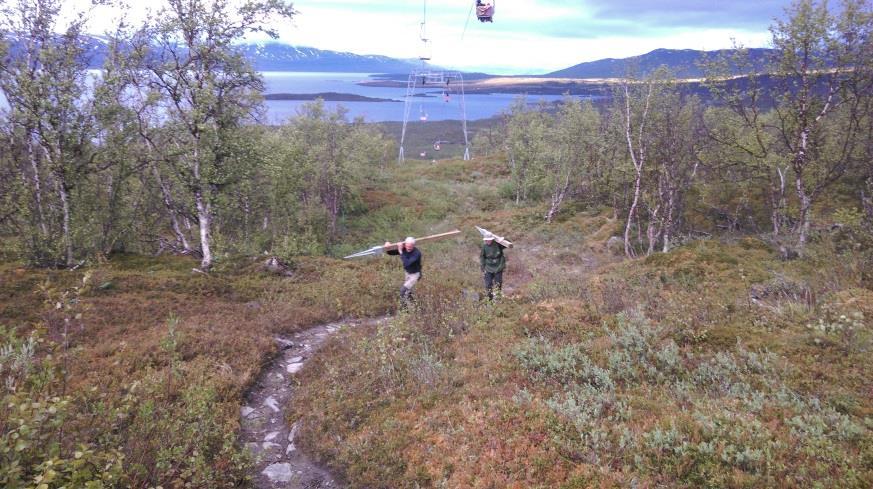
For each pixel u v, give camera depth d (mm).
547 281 13828
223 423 7688
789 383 6727
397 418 7344
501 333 10133
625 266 15320
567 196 31109
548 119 44062
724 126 19344
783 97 15672
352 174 32781
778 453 5137
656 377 7477
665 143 20656
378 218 33688
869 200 15398
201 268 17609
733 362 7449
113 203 18922
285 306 14047
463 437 6410
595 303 10992
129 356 9430
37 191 16562
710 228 22797
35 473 4766
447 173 50688
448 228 30406
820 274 11734
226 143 17203
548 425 6355
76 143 16234
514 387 7641
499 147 57906
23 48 15539
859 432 5309
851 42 14156
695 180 23234
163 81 16812
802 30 14422
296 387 9406
